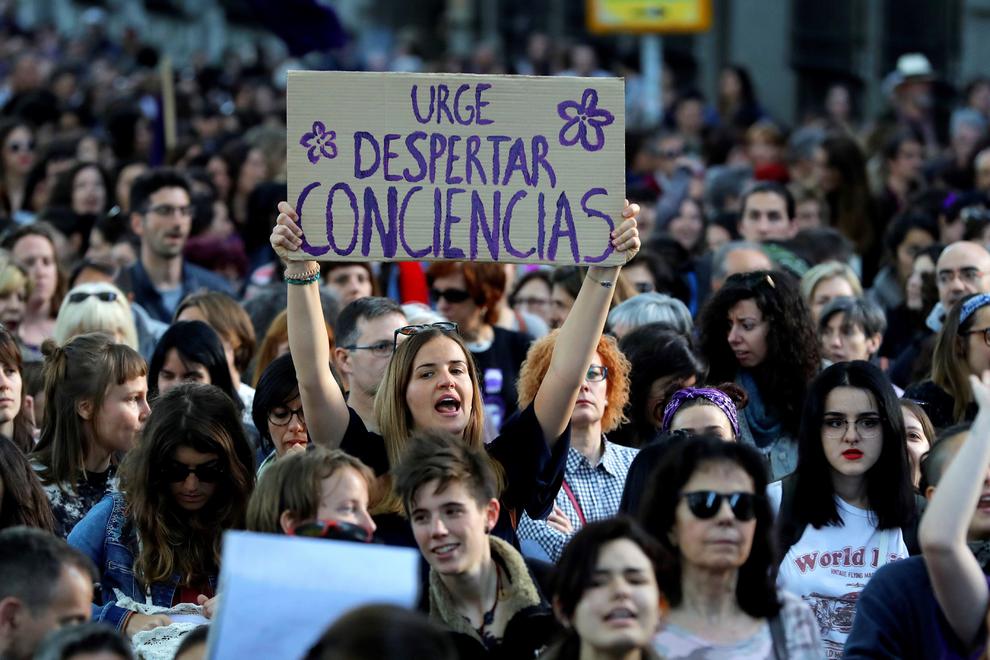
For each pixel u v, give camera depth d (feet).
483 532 47.24
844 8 222.28
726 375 67.31
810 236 92.73
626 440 66.54
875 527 55.42
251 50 286.05
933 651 47.03
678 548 45.68
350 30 321.52
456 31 296.71
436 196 53.93
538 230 54.13
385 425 54.19
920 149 124.77
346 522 46.85
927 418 62.64
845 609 54.60
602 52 231.91
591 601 42.37
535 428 54.44
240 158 119.75
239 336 72.79
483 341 78.07
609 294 54.44
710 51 232.12
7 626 43.45
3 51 246.68
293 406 59.93
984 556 50.14
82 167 110.63
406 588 40.47
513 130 53.98
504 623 47.37
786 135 152.25
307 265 53.88
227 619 40.24
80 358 61.00
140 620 52.54
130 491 54.54
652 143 140.56
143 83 167.02
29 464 55.52
